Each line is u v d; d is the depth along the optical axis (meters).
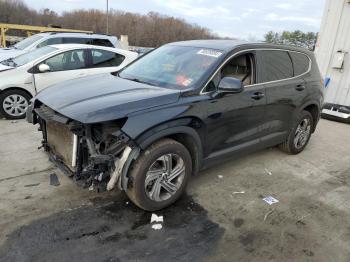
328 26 8.52
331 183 4.38
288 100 4.59
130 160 2.96
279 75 4.51
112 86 3.54
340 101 8.53
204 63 3.74
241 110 3.84
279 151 5.46
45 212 3.24
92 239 2.89
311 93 5.07
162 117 3.05
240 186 4.08
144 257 2.71
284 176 4.49
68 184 3.80
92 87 3.54
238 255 2.81
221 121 3.64
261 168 4.70
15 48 10.92
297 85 4.77
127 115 2.89
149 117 2.99
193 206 3.53
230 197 3.79
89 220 3.15
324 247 2.99
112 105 2.93
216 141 3.71
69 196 3.55
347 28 8.14
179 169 3.39
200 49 4.06
